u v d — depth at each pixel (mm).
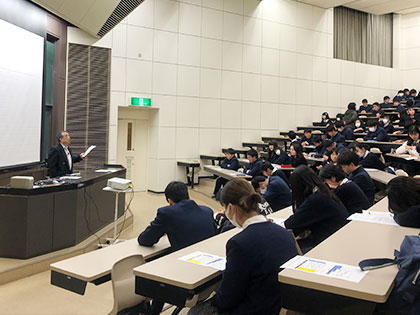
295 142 8242
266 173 4562
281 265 1599
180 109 9250
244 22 10172
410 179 2252
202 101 9547
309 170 2672
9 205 3783
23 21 5496
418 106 10234
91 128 8094
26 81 5480
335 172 3178
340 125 8500
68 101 7797
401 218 2270
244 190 1797
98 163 8180
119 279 2035
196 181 9500
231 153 7918
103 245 4594
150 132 9281
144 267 1911
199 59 9484
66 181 4395
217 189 7699
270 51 10633
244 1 10156
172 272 1841
